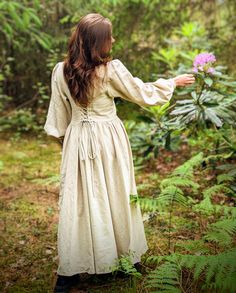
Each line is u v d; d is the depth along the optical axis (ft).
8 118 21.47
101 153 8.53
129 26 19.45
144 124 15.84
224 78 12.33
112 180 8.61
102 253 8.46
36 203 13.16
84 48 8.12
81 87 8.14
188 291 8.34
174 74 14.67
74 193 8.44
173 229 10.76
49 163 16.71
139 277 8.45
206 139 14.65
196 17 20.68
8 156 17.54
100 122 8.55
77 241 8.49
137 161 15.78
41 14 20.49
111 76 8.28
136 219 8.97
